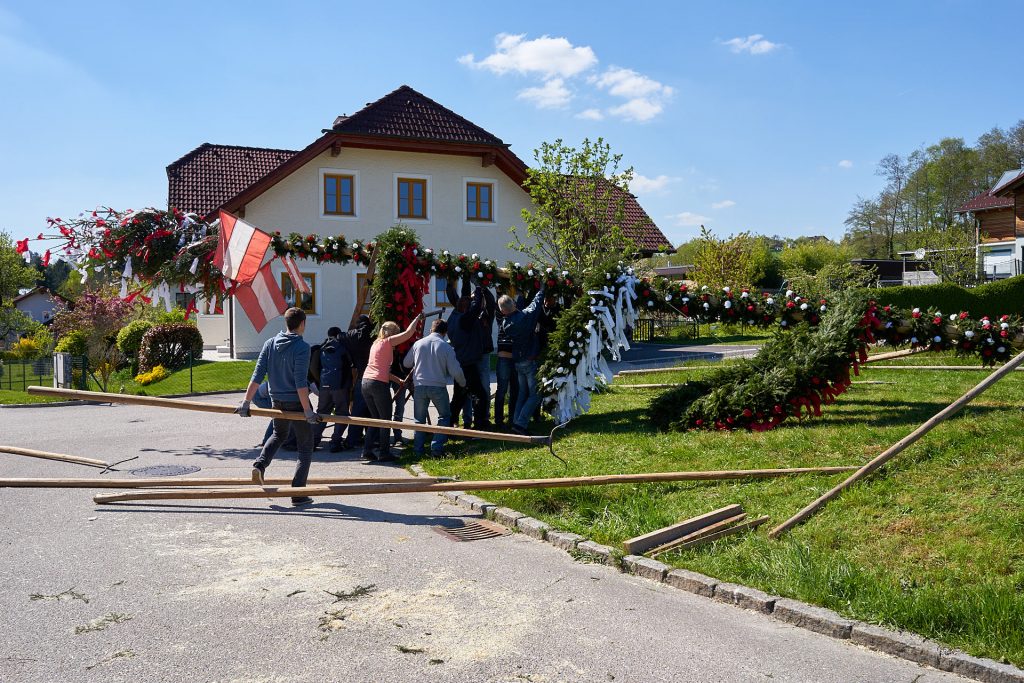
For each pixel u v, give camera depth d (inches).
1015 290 962.7
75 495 310.7
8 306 1512.1
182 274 448.8
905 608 182.7
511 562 235.8
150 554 237.1
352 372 416.2
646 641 178.4
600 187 946.7
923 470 266.8
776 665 166.6
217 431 505.0
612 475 307.1
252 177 1094.4
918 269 1902.1
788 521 243.0
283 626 184.7
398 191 1027.9
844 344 370.9
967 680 160.2
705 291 438.6
